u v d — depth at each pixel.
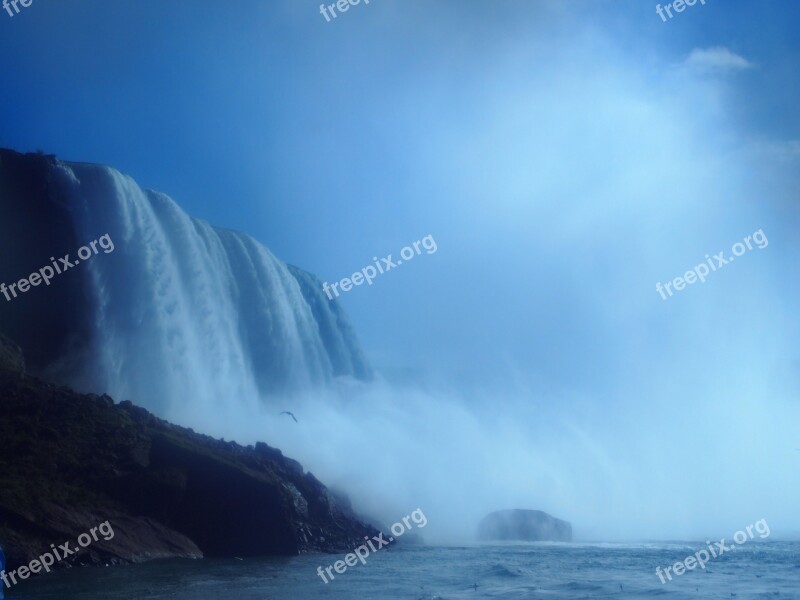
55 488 39.66
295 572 37.34
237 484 43.75
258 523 43.66
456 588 33.59
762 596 31.77
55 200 59.16
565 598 31.22
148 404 58.94
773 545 54.47
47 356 56.12
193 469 43.66
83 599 29.31
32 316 56.69
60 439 42.56
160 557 39.66
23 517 36.94
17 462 40.16
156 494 42.00
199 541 42.53
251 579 34.91
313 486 49.31
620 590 33.12
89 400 45.69
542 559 44.72
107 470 42.03
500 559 44.25
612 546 53.03
